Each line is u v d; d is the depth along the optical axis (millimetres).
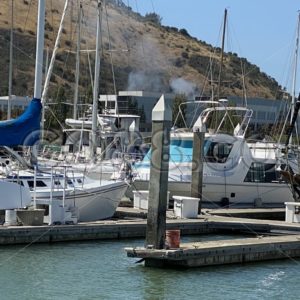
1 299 16062
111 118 46188
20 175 24594
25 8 138875
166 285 17906
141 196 30234
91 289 17234
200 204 30812
